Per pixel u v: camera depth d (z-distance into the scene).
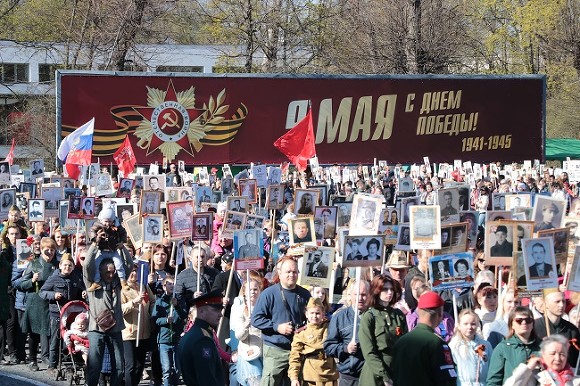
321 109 39.75
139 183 23.41
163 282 13.56
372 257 11.30
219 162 38.81
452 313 12.22
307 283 11.71
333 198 22.05
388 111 40.53
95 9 50.00
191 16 60.28
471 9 65.69
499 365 9.30
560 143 52.12
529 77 41.66
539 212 14.16
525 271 10.69
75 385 14.20
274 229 17.67
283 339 11.10
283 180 30.39
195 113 38.44
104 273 12.72
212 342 8.87
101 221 12.88
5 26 57.03
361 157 40.38
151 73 37.91
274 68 55.88
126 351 13.59
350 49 55.78
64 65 52.25
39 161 26.33
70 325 14.37
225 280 13.48
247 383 11.53
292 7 56.34
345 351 10.38
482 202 23.86
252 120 39.09
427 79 40.81
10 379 14.55
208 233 14.98
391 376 9.73
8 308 16.03
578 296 11.48
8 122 64.00
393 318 9.88
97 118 37.56
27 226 20.67
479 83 41.34
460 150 41.41
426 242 12.66
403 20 54.38
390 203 29.59
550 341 8.50
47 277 15.47
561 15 60.00
